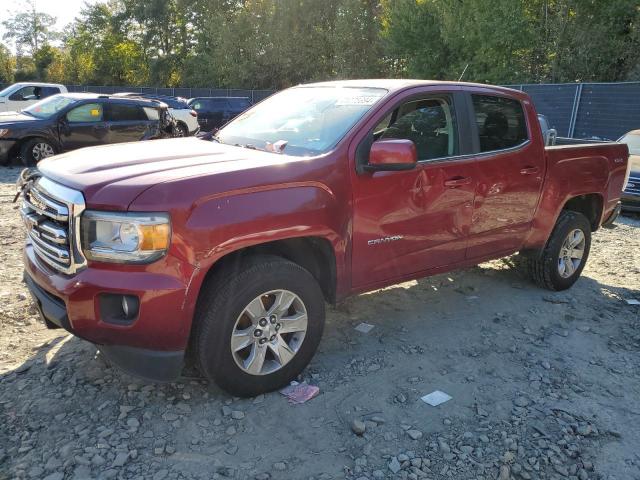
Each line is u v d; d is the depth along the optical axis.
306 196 3.36
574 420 3.36
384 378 3.71
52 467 2.73
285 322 3.41
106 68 56.22
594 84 16.53
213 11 46.97
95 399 3.30
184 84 48.22
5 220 7.34
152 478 2.70
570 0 22.83
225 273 3.17
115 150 3.73
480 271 6.05
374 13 35.72
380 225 3.83
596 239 8.09
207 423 3.13
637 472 2.94
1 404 3.21
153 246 2.86
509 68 23.45
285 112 4.39
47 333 4.12
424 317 4.76
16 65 77.06
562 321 4.83
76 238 2.92
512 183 4.72
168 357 3.03
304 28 39.72
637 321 4.90
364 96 4.11
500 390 3.65
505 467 2.89
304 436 3.07
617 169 5.93
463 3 23.77
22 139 12.23
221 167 3.21
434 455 2.98
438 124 4.32
